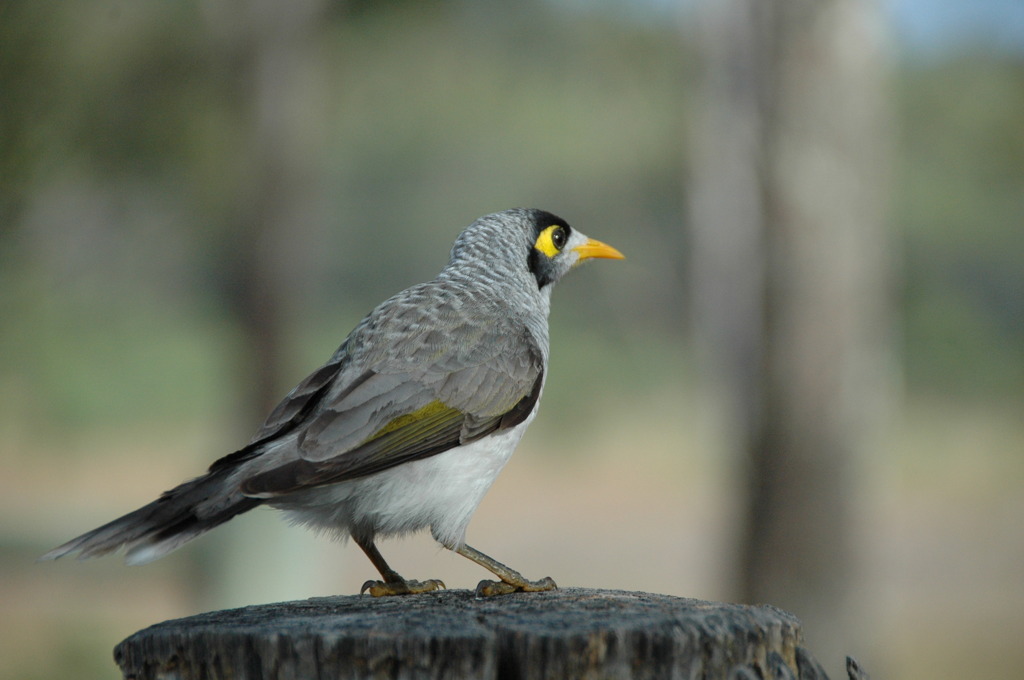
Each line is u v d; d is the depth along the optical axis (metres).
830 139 14.02
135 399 24.89
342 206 35.25
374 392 6.56
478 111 29.14
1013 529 31.22
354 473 6.26
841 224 14.09
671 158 34.28
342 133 23.45
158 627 4.94
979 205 35.41
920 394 38.00
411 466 6.53
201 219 14.41
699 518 33.41
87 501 27.20
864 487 14.41
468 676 4.57
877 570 17.33
